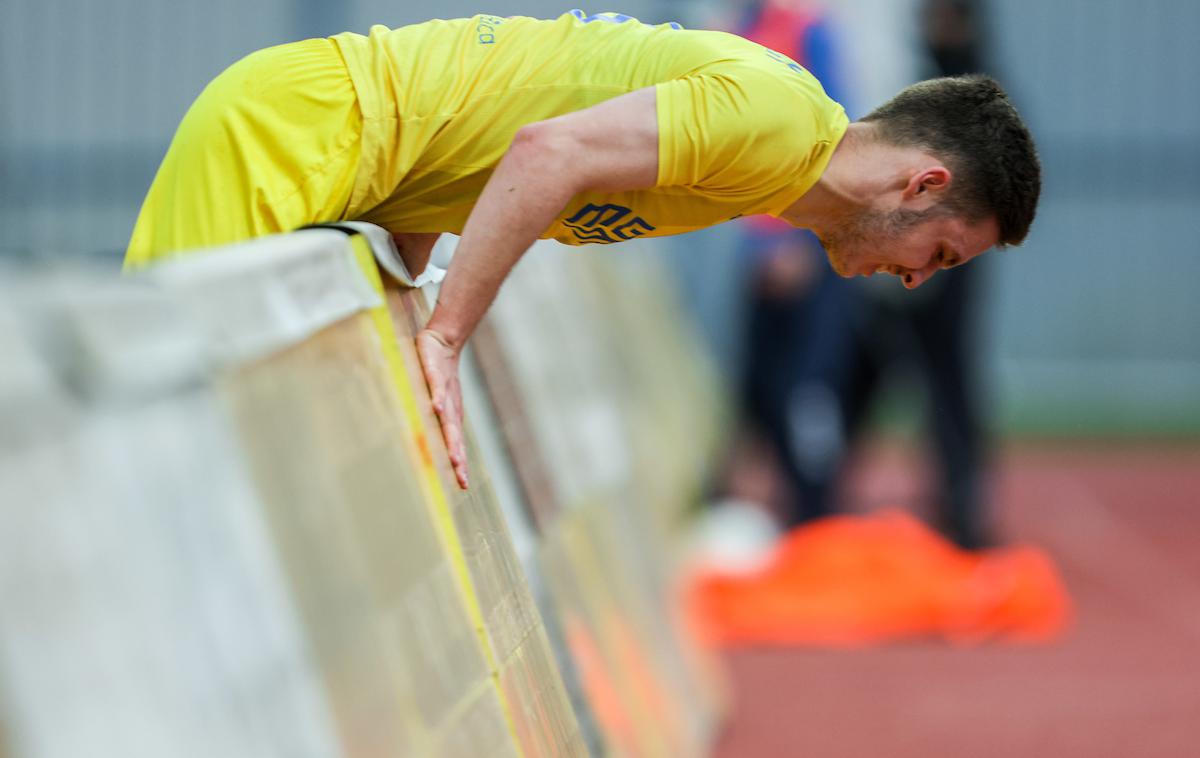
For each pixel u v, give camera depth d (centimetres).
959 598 2602
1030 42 4769
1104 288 4819
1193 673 2361
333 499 700
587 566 1446
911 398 4800
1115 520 3753
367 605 700
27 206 4578
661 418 3188
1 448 456
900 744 1984
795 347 3041
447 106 1002
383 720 677
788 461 3069
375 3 4559
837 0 3456
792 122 940
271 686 581
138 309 561
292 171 990
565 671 1185
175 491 550
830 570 2695
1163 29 4731
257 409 642
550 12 4516
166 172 1004
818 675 2347
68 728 457
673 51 976
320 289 793
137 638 502
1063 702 2189
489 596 922
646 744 1480
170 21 4572
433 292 1085
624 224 1023
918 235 1010
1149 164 4769
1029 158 1006
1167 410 4831
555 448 1476
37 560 461
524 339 1489
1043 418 4850
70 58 4575
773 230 2989
